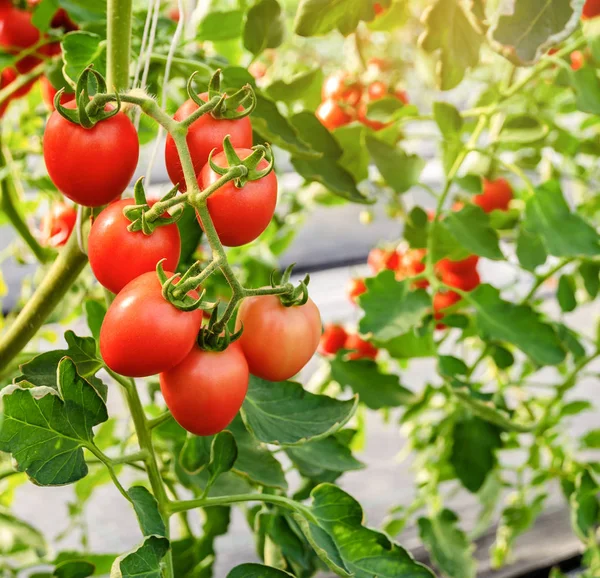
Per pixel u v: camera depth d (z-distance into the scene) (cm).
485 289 61
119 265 37
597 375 78
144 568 37
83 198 38
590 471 77
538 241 63
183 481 54
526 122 63
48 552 61
